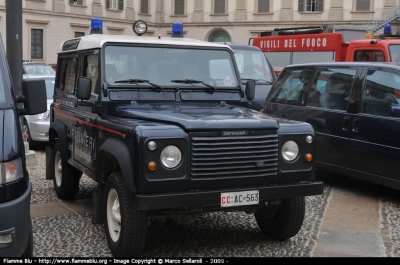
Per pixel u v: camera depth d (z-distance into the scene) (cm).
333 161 816
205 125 483
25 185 426
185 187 481
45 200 758
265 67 1302
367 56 1353
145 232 499
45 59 4178
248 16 4584
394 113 718
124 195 496
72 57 702
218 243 581
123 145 494
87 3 4400
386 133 730
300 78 895
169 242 583
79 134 642
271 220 591
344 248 572
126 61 595
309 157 529
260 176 507
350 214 706
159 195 466
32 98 495
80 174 743
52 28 4206
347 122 788
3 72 489
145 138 467
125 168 478
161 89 595
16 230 406
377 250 568
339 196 804
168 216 511
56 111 762
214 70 634
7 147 416
